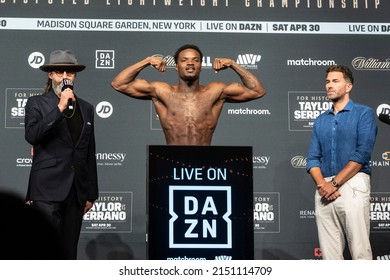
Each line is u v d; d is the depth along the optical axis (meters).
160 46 6.89
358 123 5.14
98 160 6.71
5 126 6.66
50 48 6.80
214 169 4.11
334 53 6.96
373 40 6.98
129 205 6.67
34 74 6.76
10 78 6.73
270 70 6.91
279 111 6.88
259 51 6.93
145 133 6.78
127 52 6.86
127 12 6.89
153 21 6.90
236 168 4.12
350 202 4.95
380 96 6.91
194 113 5.39
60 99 4.78
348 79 5.26
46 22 6.82
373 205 6.77
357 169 5.00
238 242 4.09
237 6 6.96
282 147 6.84
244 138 6.83
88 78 6.80
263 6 6.97
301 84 6.91
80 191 4.94
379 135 6.86
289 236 6.72
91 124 5.05
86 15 6.86
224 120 6.85
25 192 6.62
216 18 6.94
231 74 6.89
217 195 4.10
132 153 6.75
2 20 6.77
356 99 6.91
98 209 6.62
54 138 4.88
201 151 4.10
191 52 5.36
